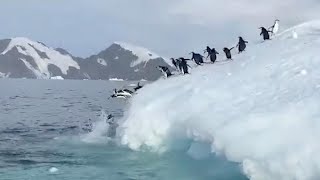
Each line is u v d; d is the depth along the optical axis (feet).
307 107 24.63
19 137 57.26
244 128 25.04
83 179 31.83
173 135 35.27
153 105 40.06
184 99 36.35
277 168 21.30
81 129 67.87
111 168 34.78
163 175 30.96
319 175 20.11
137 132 40.24
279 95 28.40
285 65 34.71
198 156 30.45
